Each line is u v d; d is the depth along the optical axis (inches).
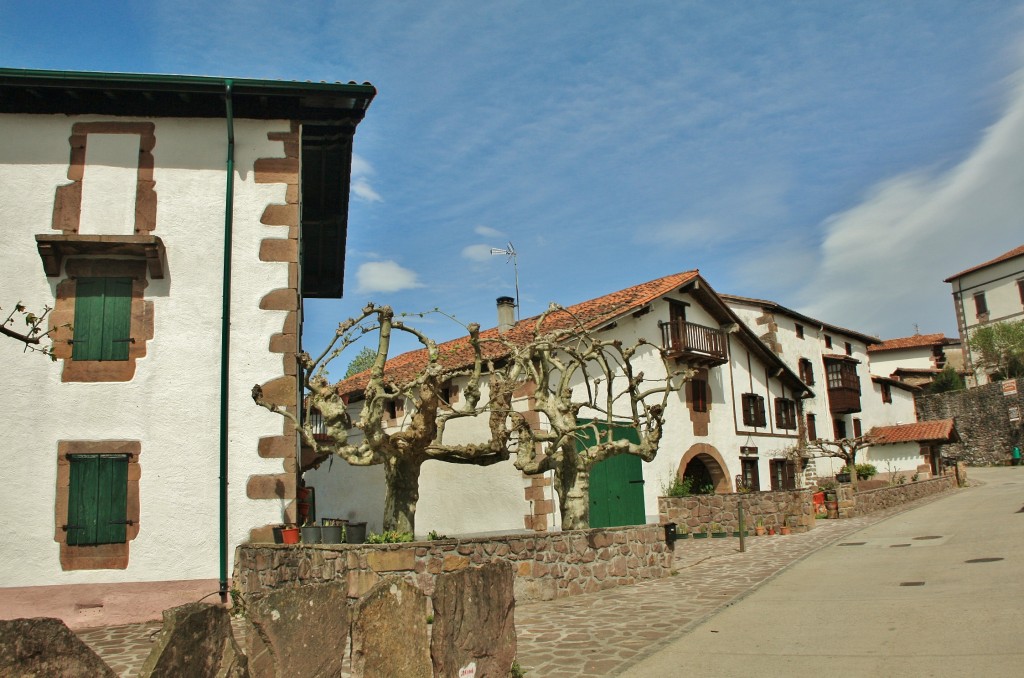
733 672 248.1
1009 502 782.5
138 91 426.6
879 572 438.6
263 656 157.5
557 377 667.4
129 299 419.5
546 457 471.5
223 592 373.7
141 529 395.5
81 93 427.8
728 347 952.3
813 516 762.8
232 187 439.2
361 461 386.0
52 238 405.4
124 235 421.4
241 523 405.1
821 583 417.1
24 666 130.4
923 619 302.2
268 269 434.0
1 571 380.8
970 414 1652.3
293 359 426.0
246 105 448.5
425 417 390.3
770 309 1264.8
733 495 753.6
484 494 687.7
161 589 390.0
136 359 413.1
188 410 412.2
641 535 482.6
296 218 442.6
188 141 442.6
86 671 138.4
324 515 920.3
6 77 406.0
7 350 404.2
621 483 708.7
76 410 402.6
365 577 346.3
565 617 355.3
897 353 2075.5
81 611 380.5
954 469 1215.6
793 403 1099.9
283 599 163.9
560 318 825.5
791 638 289.6
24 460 393.7
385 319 391.5
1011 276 1841.8
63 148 430.9
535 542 403.9
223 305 424.2
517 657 280.1
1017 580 366.3
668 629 320.2
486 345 766.5
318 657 166.1
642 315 802.8
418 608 187.5
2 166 423.8
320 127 476.1
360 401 864.9
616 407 735.1
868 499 860.6
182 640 142.7
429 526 734.5
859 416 1487.5
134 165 434.6
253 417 416.8
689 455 836.0
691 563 551.5
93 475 397.7
